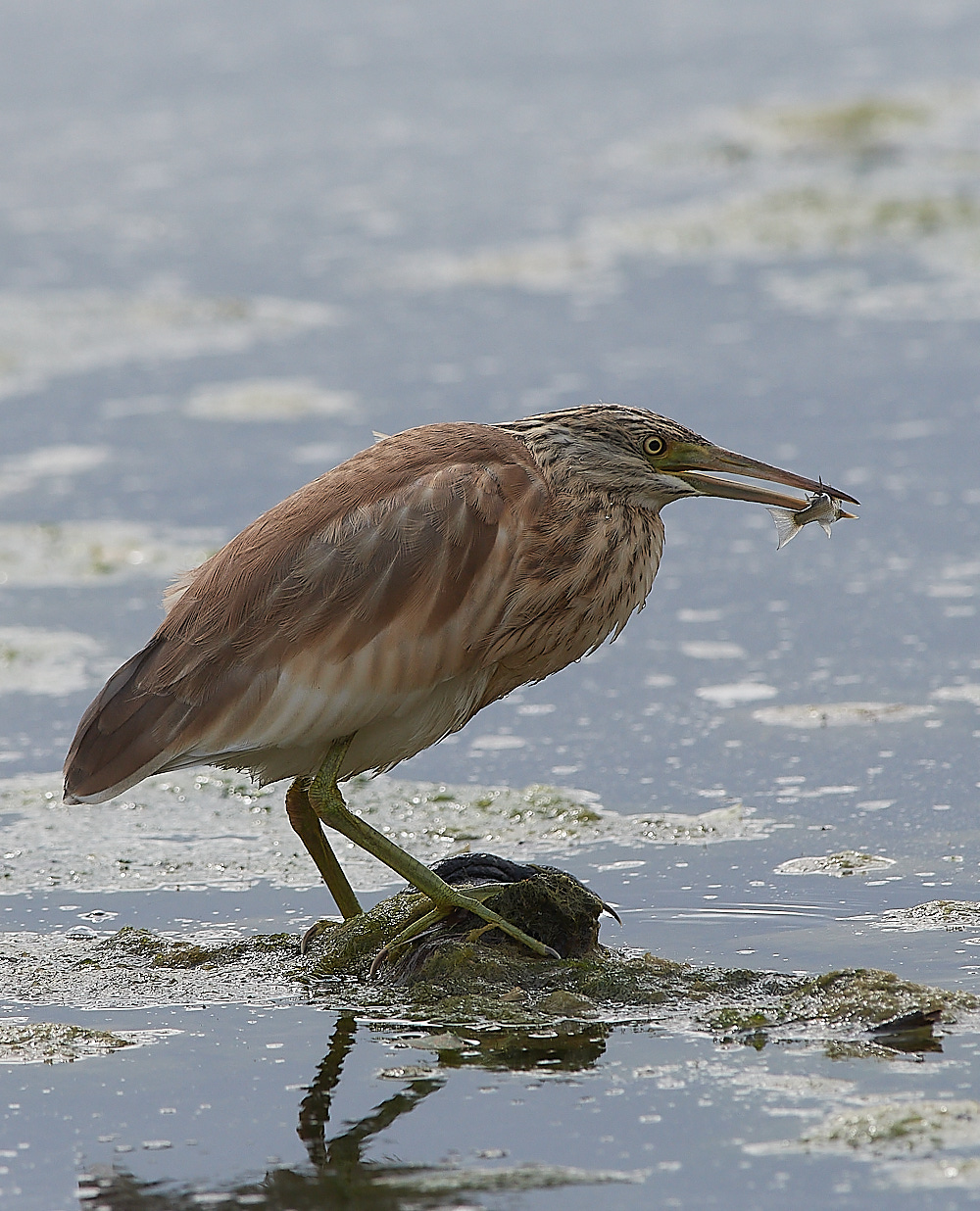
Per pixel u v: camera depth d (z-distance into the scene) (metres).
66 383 22.45
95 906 10.09
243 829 11.26
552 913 8.96
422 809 11.37
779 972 8.70
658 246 28.53
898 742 11.91
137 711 9.10
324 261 28.53
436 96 44.88
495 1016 8.36
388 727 9.53
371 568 9.16
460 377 21.69
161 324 25.02
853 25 53.69
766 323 23.59
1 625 14.92
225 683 9.04
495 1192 6.70
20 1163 7.11
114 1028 8.44
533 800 11.37
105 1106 7.57
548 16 60.00
